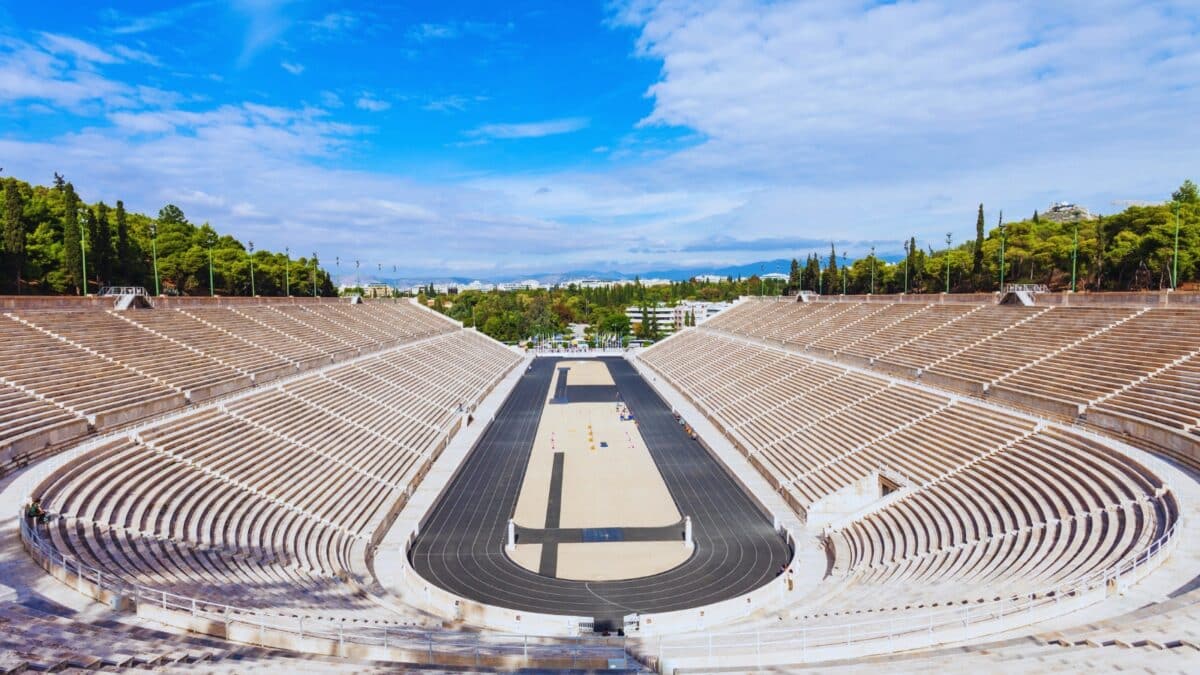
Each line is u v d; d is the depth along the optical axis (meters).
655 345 134.88
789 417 60.44
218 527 32.50
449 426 66.06
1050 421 39.03
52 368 40.69
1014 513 31.73
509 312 198.38
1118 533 25.98
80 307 53.28
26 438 31.97
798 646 20.66
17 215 64.75
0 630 18.08
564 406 86.25
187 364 51.22
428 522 44.09
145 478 33.56
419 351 94.88
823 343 81.75
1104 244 82.69
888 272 133.00
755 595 30.27
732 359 93.69
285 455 43.72
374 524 39.94
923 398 50.81
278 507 37.34
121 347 48.72
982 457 38.53
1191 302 45.69
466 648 20.98
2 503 27.31
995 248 104.31
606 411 82.75
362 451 50.16
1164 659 15.00
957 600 23.56
